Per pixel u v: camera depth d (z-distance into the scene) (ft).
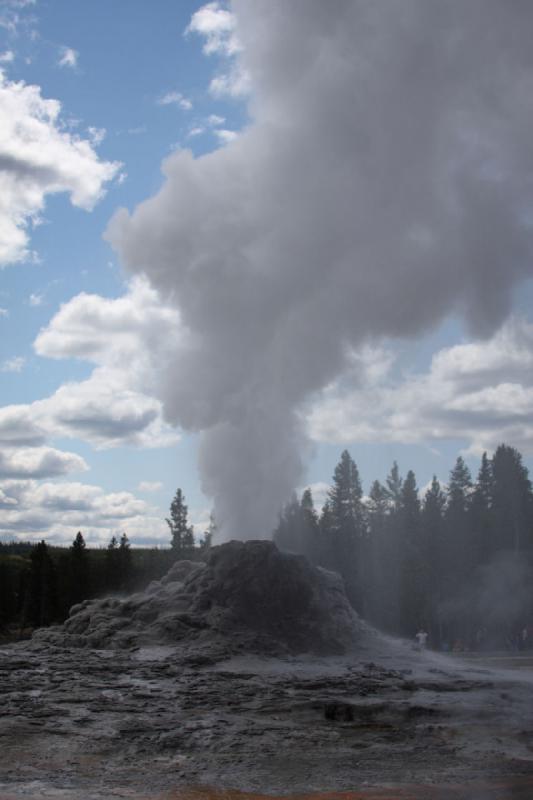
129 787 50.31
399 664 97.60
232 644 96.99
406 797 49.37
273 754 57.93
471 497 313.73
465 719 69.41
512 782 52.85
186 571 126.00
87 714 66.08
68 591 260.62
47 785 50.19
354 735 64.03
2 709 66.74
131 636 99.91
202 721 65.00
